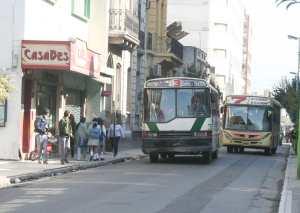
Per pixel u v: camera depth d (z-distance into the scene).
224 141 42.53
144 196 16.36
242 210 14.45
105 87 37.50
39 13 28.12
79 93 35.06
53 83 30.45
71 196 16.16
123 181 20.19
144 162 30.23
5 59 26.53
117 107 40.09
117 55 39.91
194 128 28.48
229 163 30.55
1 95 19.83
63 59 26.45
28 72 27.19
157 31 51.09
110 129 32.34
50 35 29.55
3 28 26.61
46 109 27.84
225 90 108.25
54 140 30.27
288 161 33.31
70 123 27.48
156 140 28.67
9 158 26.53
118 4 38.34
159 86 29.02
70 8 32.31
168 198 16.09
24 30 26.55
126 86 42.03
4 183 19.11
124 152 36.66
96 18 36.12
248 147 42.59
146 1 47.19
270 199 16.69
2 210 13.56
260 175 24.16
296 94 53.31
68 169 24.25
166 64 53.72
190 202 15.46
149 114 28.89
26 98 27.56
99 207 14.16
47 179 20.89
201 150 28.50
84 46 28.84
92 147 29.00
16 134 26.47
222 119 43.00
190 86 28.81
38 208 13.91
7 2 26.64
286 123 100.62
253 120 42.47
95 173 23.38
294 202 15.48
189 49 71.50
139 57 46.03
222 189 18.64
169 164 28.73
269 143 42.16
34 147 27.64
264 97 42.84
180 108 28.72
